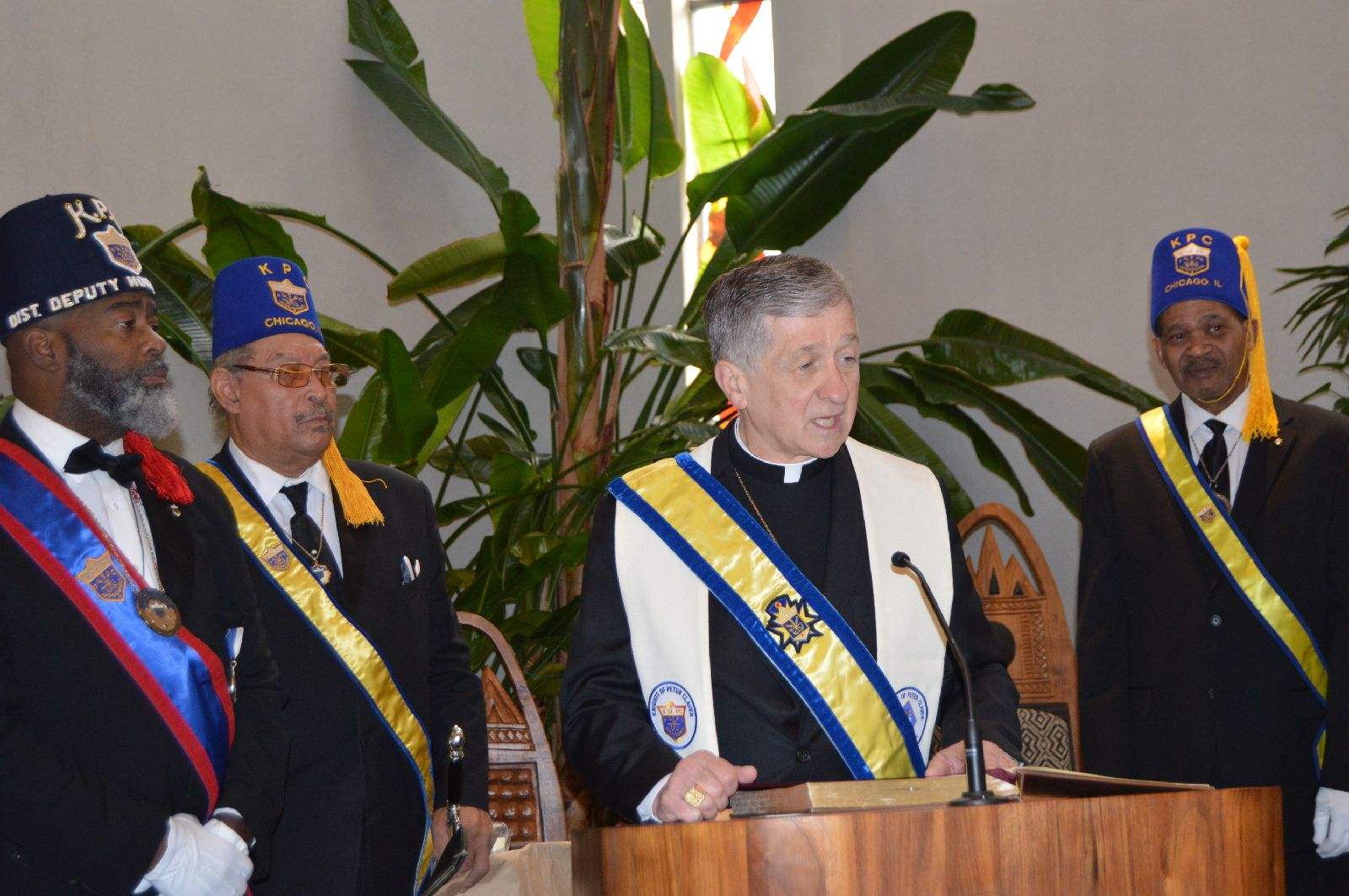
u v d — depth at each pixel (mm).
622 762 3008
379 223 8094
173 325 5965
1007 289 8742
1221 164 8320
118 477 3031
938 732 3447
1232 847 2299
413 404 5621
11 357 3027
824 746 3193
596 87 7305
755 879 2254
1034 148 8766
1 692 2732
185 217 6910
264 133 7426
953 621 3402
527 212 5984
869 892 2207
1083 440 8461
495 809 4625
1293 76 8227
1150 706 4453
